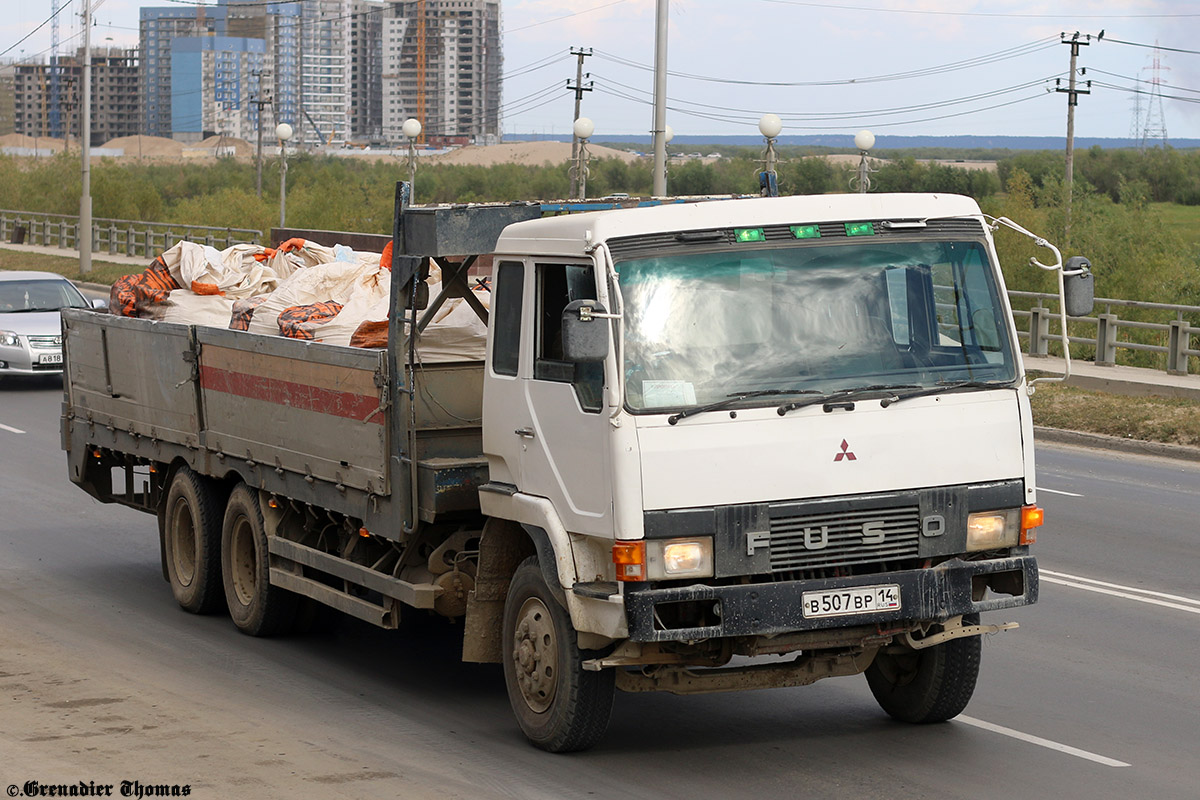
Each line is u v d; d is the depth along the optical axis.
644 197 8.80
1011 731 7.96
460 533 8.42
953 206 7.42
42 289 27.55
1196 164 128.75
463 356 8.56
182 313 11.75
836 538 6.93
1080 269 7.36
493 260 7.88
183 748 7.57
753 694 8.84
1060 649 9.80
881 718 8.27
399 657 9.96
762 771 7.25
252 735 7.86
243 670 9.48
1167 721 8.16
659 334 6.86
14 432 21.27
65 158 102.19
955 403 7.16
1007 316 7.39
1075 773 7.21
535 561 7.61
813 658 7.43
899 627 7.15
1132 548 13.37
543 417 7.27
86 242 52.38
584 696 7.28
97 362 12.50
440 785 6.98
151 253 58.09
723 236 7.04
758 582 6.88
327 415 9.14
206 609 11.20
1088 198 56.09
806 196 7.28
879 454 7.00
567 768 7.30
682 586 6.79
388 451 8.50
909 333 7.25
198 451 10.93
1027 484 7.32
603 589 6.95
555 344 7.30
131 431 11.92
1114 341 26.39
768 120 22.47
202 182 131.88
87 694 8.70
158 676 9.22
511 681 7.79
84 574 12.71
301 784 6.96
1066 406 22.72
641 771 7.25
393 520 8.52
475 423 8.59
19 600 11.61
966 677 7.85
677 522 6.70
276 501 10.17
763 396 6.89
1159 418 21.20
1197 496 16.44
